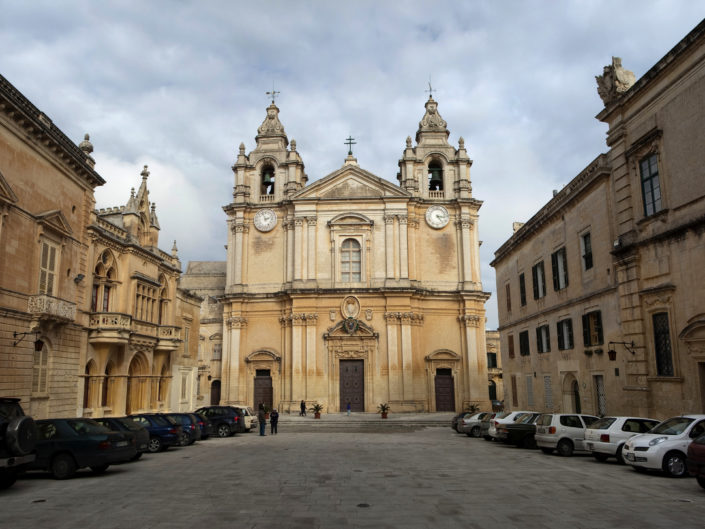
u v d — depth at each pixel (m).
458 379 47.59
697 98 19.17
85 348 28.41
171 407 38.53
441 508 11.20
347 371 47.25
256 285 49.81
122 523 10.10
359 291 47.34
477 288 49.00
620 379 23.33
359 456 20.34
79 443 15.46
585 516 10.48
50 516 10.67
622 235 22.89
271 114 53.53
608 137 24.31
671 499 12.04
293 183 50.72
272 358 47.88
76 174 27.52
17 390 22.36
